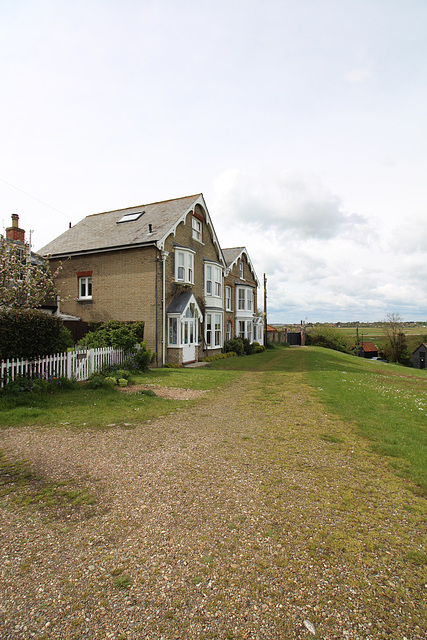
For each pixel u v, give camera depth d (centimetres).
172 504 414
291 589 283
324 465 536
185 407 902
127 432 686
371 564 314
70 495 434
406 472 514
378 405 944
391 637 241
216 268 2652
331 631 245
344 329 7150
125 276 1922
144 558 318
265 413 846
